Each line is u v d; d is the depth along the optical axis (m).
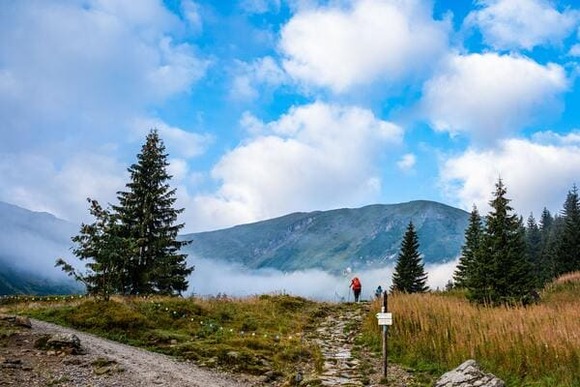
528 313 18.44
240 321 21.81
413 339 17.33
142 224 36.16
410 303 22.45
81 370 11.43
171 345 16.27
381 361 16.36
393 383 13.47
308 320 25.41
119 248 20.56
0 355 11.70
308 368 15.33
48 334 14.20
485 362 14.26
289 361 15.98
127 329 17.69
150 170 38.88
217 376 13.20
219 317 21.84
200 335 18.33
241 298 28.28
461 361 14.74
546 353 13.51
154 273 34.84
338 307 30.11
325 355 17.02
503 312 19.12
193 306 22.33
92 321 17.80
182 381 11.73
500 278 32.78
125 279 33.62
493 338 15.20
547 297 40.47
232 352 15.43
